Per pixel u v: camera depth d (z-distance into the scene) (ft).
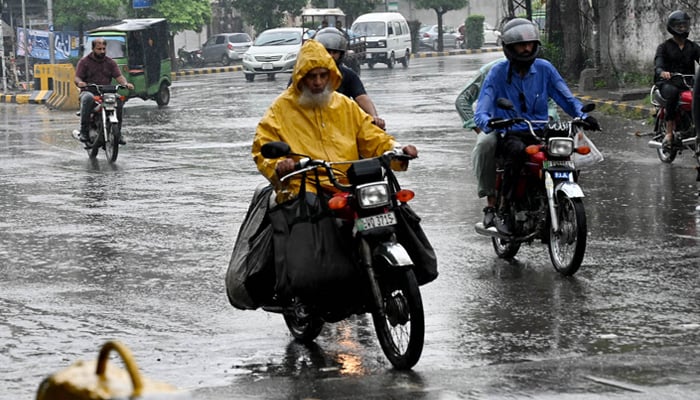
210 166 66.44
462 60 219.61
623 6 117.70
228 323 30.55
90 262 39.19
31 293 34.50
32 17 205.57
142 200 53.26
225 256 39.83
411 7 317.63
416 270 25.72
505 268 36.63
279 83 158.71
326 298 25.35
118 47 119.85
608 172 58.49
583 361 24.73
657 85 60.75
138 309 32.27
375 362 26.30
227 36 234.79
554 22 128.67
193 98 133.80
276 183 25.79
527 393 22.03
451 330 28.81
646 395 21.49
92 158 72.13
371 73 175.73
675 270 35.45
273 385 23.70
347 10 240.94
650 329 28.48
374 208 24.98
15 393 24.17
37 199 54.39
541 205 35.73
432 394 22.30
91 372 12.04
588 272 35.47
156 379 25.00
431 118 93.45
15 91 166.40
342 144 26.66
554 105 38.75
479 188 37.37
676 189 52.21
